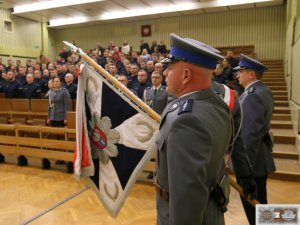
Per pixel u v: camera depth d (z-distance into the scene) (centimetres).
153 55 829
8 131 545
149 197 353
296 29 630
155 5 1238
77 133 186
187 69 104
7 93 694
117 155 178
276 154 468
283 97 753
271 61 1157
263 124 190
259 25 1282
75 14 1359
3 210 316
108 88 182
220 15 1332
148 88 425
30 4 1240
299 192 362
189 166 90
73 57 958
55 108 521
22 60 1402
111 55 930
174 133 95
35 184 399
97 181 185
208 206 104
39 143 471
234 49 1267
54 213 309
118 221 291
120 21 1463
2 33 1305
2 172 455
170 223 93
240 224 281
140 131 171
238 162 146
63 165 492
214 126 98
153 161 391
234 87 420
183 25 1390
